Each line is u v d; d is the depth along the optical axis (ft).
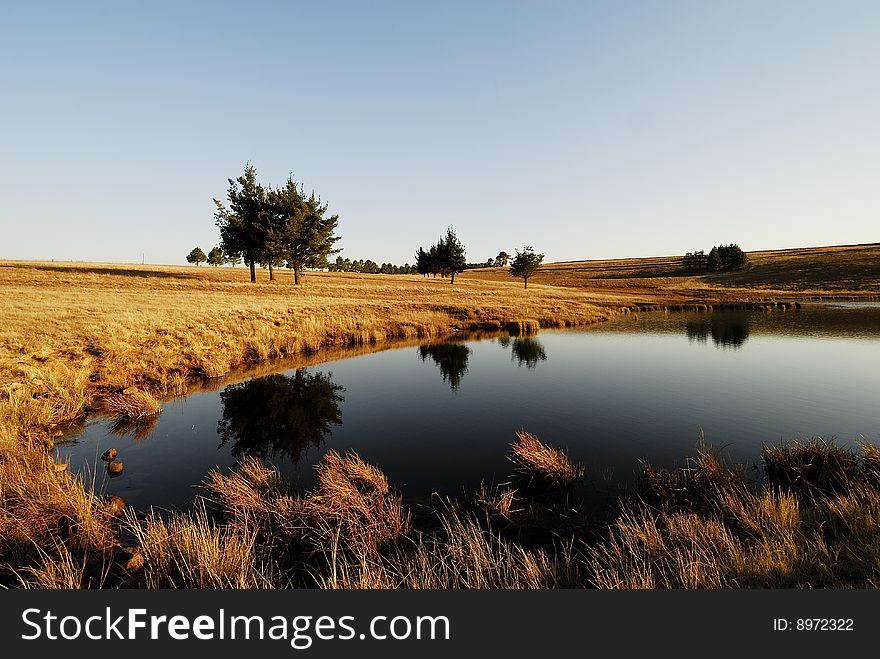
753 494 19.45
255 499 18.47
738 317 114.01
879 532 14.29
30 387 31.78
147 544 14.55
